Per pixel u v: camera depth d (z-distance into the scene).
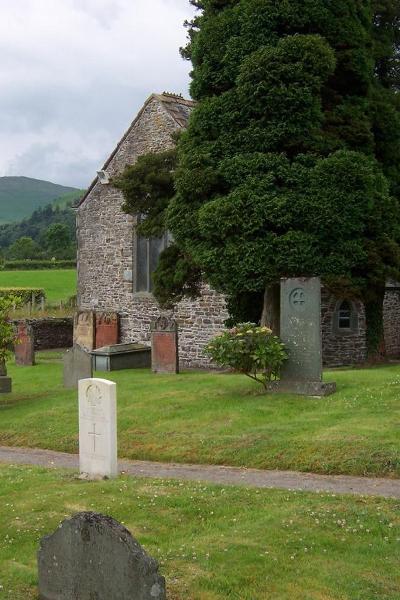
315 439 12.33
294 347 15.98
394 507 8.91
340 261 20.36
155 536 8.25
